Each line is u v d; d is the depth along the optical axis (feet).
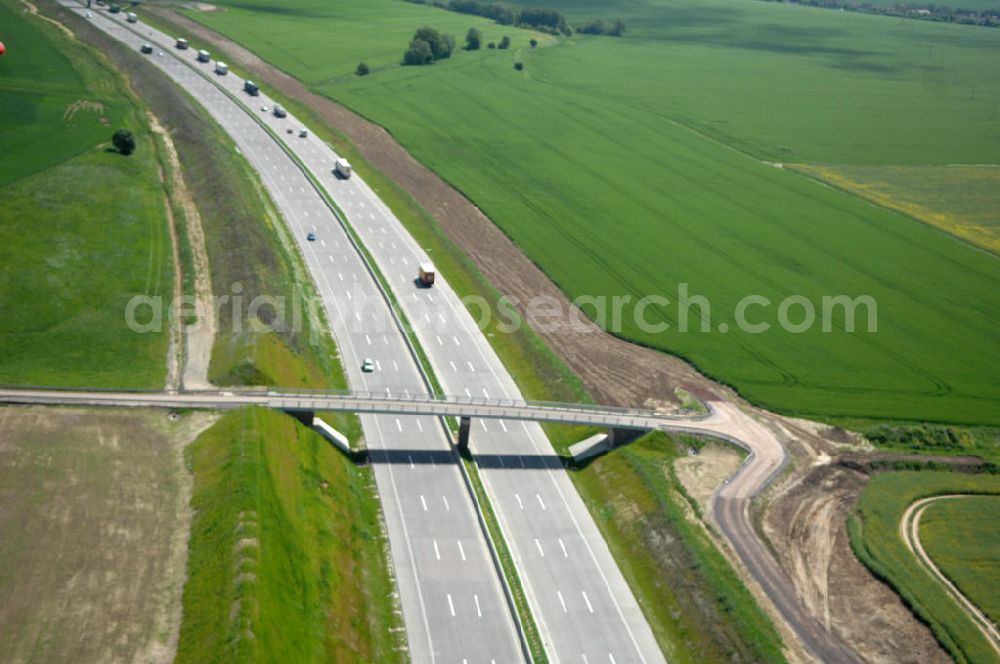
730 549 335.88
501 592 318.04
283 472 330.95
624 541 345.92
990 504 378.53
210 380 388.37
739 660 287.07
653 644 302.45
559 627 304.91
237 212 551.59
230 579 273.54
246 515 295.89
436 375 435.53
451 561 329.52
